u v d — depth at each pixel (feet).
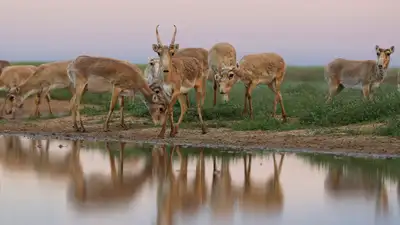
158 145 167.94
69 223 94.63
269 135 178.19
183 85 176.14
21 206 104.99
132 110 234.58
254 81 205.87
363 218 97.45
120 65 187.83
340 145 160.66
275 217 98.07
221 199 109.81
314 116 197.98
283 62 210.79
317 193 113.91
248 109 223.92
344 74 229.45
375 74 220.84
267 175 129.08
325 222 95.35
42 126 206.59
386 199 109.19
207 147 164.04
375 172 130.82
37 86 220.23
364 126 183.83
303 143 165.17
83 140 179.01
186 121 206.90
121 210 102.58
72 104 195.42
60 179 126.31
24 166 140.26
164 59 167.22
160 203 107.14
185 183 122.72
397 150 153.48
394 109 198.39
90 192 115.03
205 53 231.91
